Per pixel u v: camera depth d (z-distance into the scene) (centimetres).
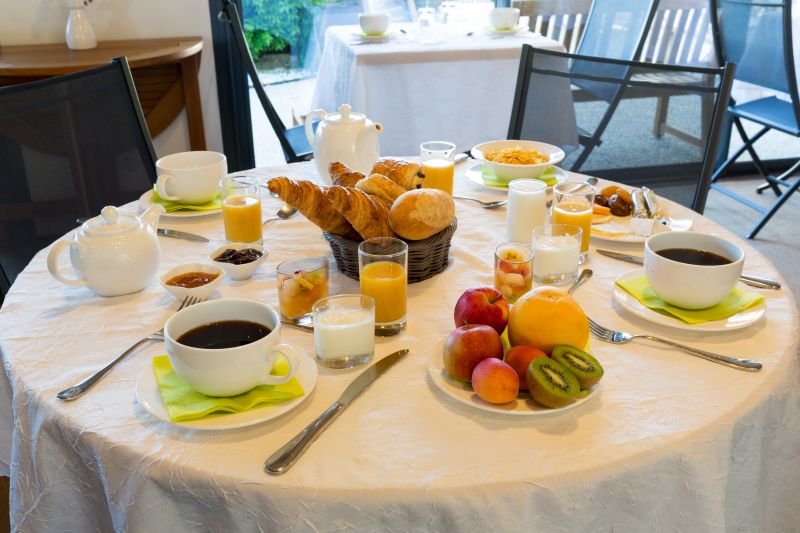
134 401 85
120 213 115
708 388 85
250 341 85
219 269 112
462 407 83
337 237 113
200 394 83
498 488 71
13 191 160
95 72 180
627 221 136
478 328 84
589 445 76
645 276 108
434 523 71
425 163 144
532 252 106
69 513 87
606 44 323
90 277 108
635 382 87
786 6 273
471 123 284
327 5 344
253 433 79
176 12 325
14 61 275
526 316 86
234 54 338
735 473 85
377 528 72
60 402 85
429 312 105
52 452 85
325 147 154
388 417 81
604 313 104
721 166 372
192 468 74
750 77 307
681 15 378
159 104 325
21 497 90
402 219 105
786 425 91
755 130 404
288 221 142
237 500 73
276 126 256
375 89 273
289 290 101
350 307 92
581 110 193
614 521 76
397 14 354
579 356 84
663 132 184
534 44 287
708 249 106
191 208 143
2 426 110
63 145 171
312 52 351
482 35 309
